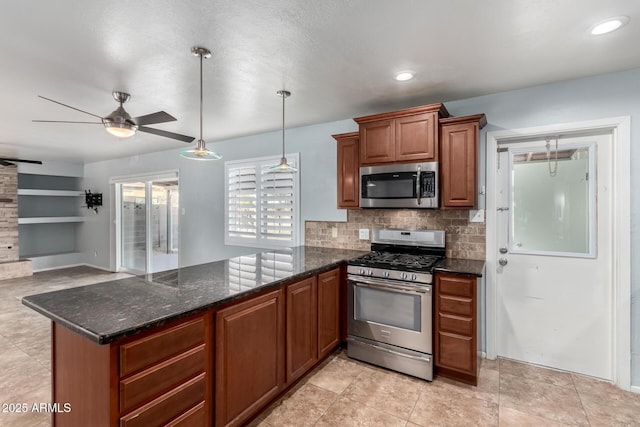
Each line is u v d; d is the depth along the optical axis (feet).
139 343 4.34
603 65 7.38
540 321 8.99
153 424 4.51
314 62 7.18
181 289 6.01
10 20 5.45
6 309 13.69
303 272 7.68
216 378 5.53
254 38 6.16
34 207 23.08
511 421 6.68
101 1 4.97
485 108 9.34
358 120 9.87
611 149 8.11
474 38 6.19
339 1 5.04
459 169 8.70
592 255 8.36
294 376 7.59
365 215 11.38
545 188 8.92
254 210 14.19
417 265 8.57
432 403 7.30
